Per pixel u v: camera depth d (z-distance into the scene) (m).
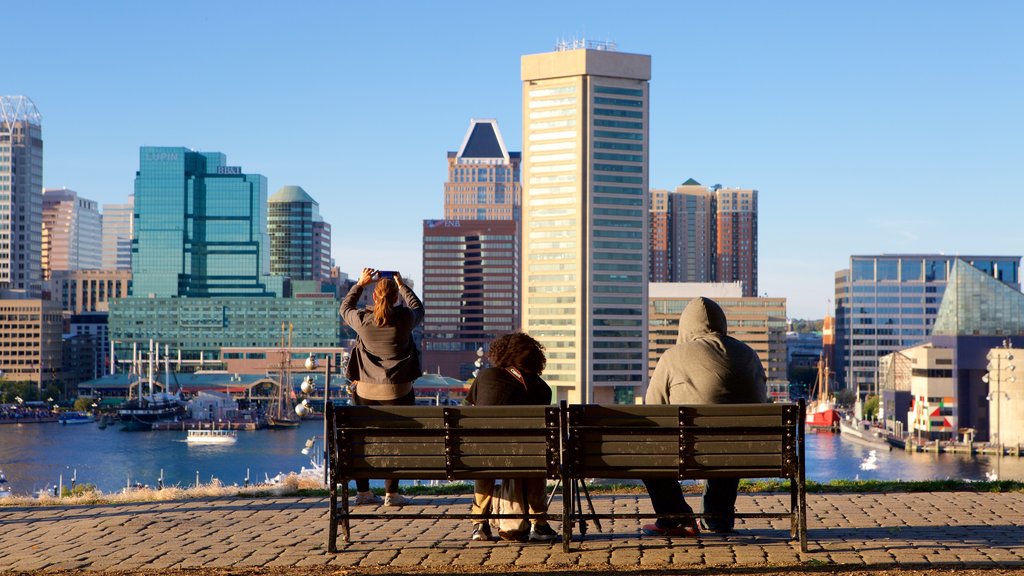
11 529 14.73
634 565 11.70
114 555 12.61
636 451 11.99
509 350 13.60
